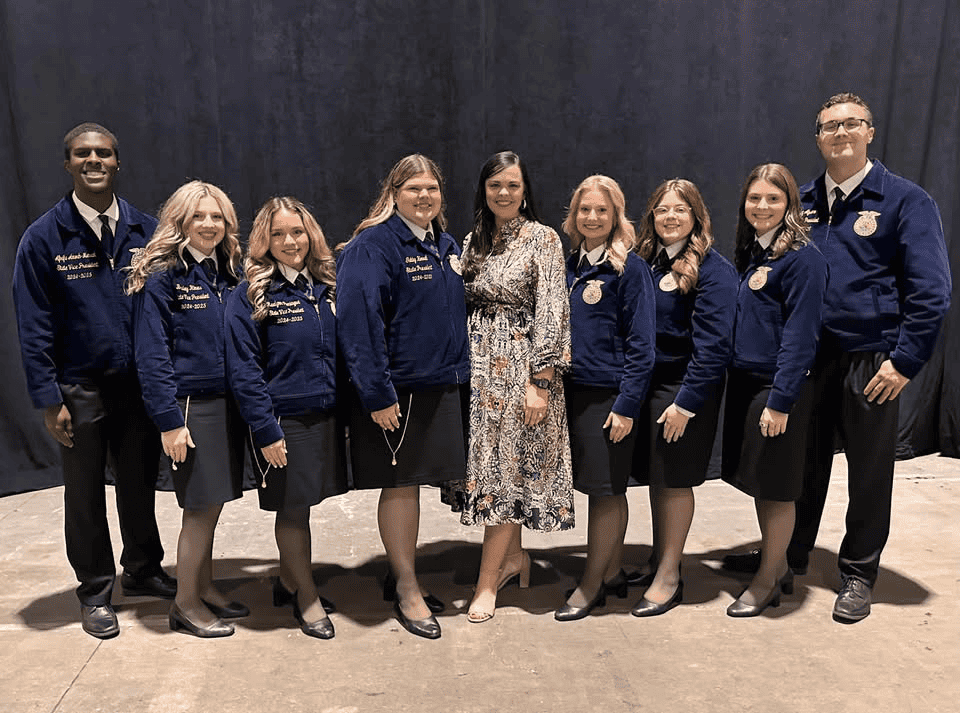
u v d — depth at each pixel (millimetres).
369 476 2602
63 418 2572
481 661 2436
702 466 2697
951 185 4352
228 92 3965
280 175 4039
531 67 4066
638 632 2613
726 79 4141
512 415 2613
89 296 2559
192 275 2508
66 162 2533
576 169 4152
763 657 2445
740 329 2688
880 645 2512
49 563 3188
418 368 2553
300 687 2297
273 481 2549
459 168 4094
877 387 2625
